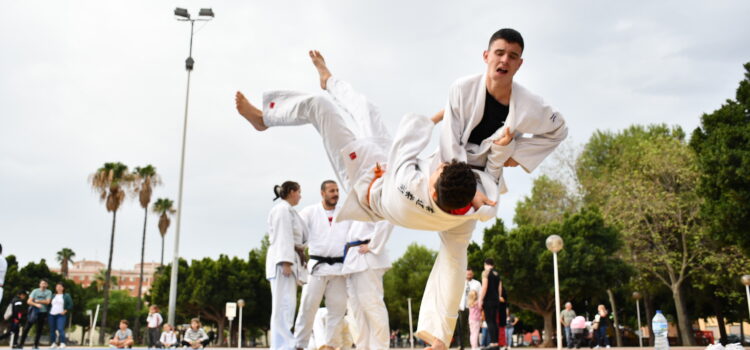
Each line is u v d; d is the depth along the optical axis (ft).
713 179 73.41
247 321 146.61
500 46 11.91
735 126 73.20
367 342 21.47
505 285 103.76
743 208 69.36
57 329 48.39
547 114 12.67
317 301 21.76
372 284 21.15
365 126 14.80
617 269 98.27
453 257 13.25
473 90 12.53
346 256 21.34
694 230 93.40
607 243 101.35
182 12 75.46
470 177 10.80
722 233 74.59
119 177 134.92
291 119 15.71
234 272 141.18
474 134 12.93
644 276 101.55
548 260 100.12
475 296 38.29
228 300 138.00
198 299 136.56
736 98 77.10
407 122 12.64
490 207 11.60
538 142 13.16
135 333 145.89
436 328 13.62
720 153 72.23
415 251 156.04
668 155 95.61
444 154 12.52
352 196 13.73
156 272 185.47
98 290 241.14
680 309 94.38
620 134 129.49
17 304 50.37
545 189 116.57
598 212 104.17
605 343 69.15
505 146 12.30
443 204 11.02
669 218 95.76
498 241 105.50
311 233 22.09
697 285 96.78
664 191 94.79
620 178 100.42
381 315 21.09
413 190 11.52
